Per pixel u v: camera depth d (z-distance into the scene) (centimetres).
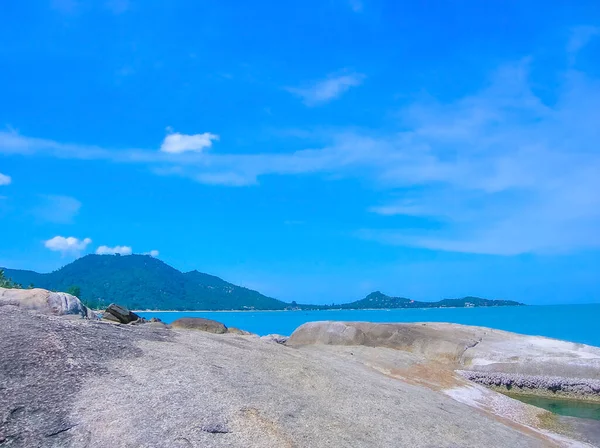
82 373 866
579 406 1981
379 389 1318
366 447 880
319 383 1180
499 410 1652
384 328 2639
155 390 859
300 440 824
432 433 1061
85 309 1917
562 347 2561
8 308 1136
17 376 801
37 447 654
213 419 802
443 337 2628
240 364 1143
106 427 720
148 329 1366
